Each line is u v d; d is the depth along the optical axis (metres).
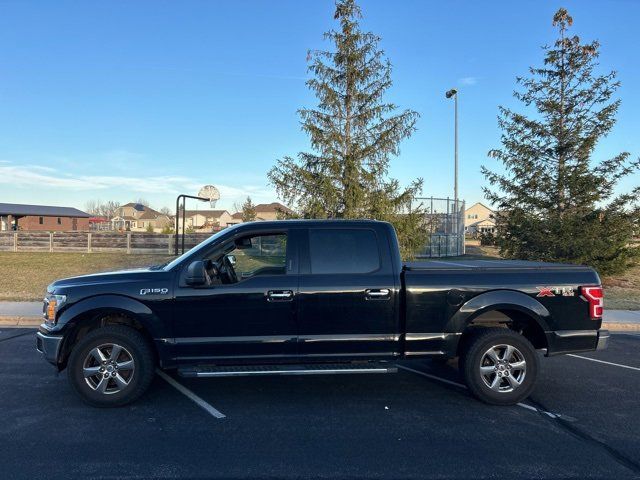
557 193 15.52
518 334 5.32
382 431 4.59
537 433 4.57
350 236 5.38
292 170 14.59
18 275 17.23
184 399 5.45
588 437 4.49
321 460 3.97
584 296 5.38
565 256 15.16
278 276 5.21
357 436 4.46
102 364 5.09
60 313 5.10
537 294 5.34
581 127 15.16
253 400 5.44
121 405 5.16
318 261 5.28
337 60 14.80
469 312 5.26
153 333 5.07
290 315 5.14
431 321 5.25
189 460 3.96
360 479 3.67
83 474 3.71
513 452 4.15
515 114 16.02
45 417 4.88
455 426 4.73
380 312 5.21
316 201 14.17
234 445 4.25
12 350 7.78
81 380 5.06
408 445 4.28
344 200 14.16
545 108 15.60
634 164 14.72
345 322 5.19
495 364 5.30
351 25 14.63
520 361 5.30
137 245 27.20
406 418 4.93
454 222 25.98
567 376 6.55
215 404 5.30
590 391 5.88
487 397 5.27
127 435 4.45
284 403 5.35
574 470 3.83
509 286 5.33
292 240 5.33
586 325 5.39
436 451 4.16
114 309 5.04
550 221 15.12
